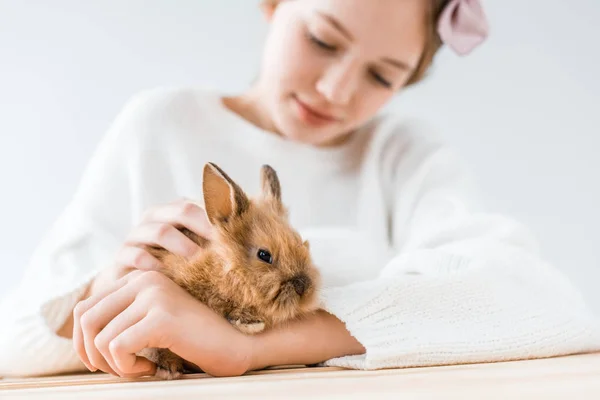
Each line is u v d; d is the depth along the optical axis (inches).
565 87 50.5
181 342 23.8
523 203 50.5
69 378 26.5
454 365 25.5
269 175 29.2
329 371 25.1
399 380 22.4
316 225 36.6
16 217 43.4
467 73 49.9
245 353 24.7
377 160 37.7
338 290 27.4
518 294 27.8
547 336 26.7
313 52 32.4
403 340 25.7
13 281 42.9
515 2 49.9
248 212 26.9
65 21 43.8
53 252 31.5
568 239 50.5
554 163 50.7
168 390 21.8
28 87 43.6
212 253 25.8
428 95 49.9
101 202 34.8
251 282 25.6
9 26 43.4
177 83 45.6
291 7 33.1
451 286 27.4
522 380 22.1
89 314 24.3
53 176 43.6
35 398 21.4
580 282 50.3
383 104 34.7
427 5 33.5
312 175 37.2
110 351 23.3
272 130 37.9
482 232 31.5
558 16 50.6
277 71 33.3
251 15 45.8
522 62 50.3
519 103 50.4
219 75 46.0
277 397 20.6
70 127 43.9
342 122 34.1
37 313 28.0
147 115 36.3
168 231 26.5
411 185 36.4
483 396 20.4
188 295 25.3
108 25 44.4
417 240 33.1
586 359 26.3
